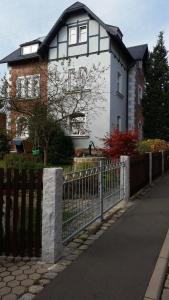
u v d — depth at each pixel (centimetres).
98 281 405
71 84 1811
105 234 601
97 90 1877
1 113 1634
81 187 589
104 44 1881
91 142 1853
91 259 477
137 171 1051
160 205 862
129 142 1280
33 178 468
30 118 1442
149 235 598
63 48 1992
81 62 1941
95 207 668
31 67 2120
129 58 2231
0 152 1645
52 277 415
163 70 2462
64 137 1777
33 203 471
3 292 375
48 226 459
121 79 2127
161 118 2420
